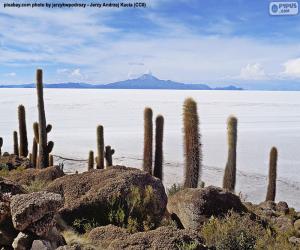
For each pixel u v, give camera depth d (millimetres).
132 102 148375
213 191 7289
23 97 166625
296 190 25875
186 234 4895
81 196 6598
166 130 62531
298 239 7363
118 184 6496
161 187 6973
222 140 51406
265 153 42094
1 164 13055
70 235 5363
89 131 59875
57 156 36500
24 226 3994
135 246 4676
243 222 6629
